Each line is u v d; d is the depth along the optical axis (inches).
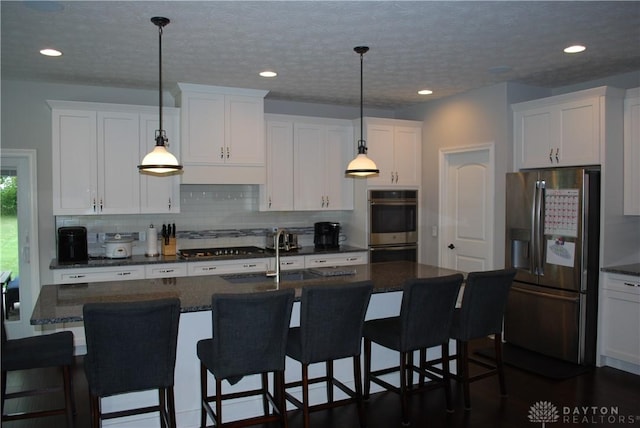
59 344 113.4
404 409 125.3
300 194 223.6
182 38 137.8
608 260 168.1
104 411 111.3
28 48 146.6
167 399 101.0
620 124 169.3
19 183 188.2
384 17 123.2
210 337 121.9
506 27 131.3
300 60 160.6
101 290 125.9
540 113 183.6
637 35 138.3
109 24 126.8
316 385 137.3
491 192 199.6
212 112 197.3
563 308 169.3
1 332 109.5
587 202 164.6
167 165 122.9
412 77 184.2
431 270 161.0
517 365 167.5
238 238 225.8
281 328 106.0
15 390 149.3
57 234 188.5
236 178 202.8
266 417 112.0
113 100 199.6
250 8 116.7
